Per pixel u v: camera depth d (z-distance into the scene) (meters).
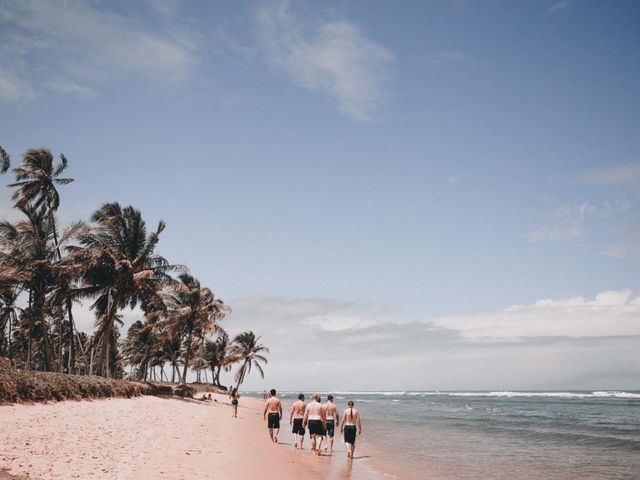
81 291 33.41
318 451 17.59
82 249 32.72
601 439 25.55
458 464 17.19
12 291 35.88
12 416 14.19
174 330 48.00
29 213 34.06
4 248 30.89
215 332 50.28
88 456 10.62
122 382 30.75
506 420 40.62
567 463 17.67
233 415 33.69
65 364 65.19
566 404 73.44
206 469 11.35
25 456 9.55
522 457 19.09
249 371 83.12
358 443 23.44
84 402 22.08
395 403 87.56
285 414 46.06
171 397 40.03
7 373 17.75
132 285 34.38
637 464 17.52
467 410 58.91
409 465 16.75
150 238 37.19
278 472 12.77
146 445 13.67
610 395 125.44
